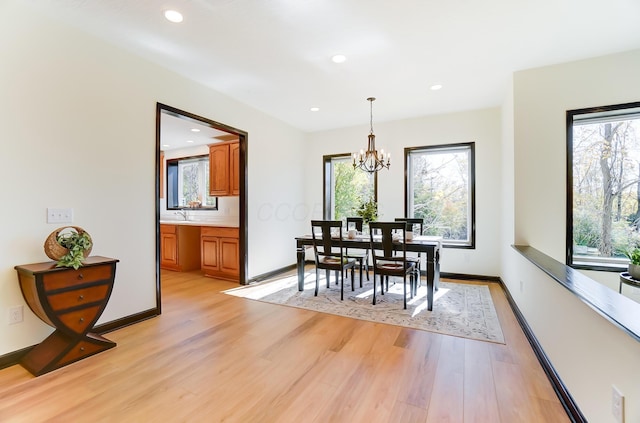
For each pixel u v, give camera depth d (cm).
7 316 200
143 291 285
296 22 225
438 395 171
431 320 286
